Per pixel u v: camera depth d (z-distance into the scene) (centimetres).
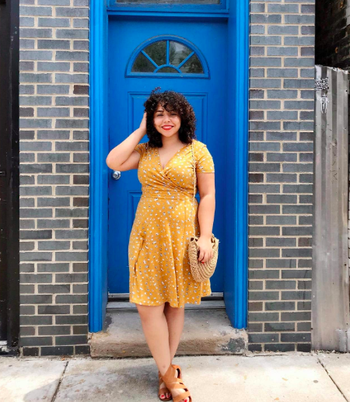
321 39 338
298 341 271
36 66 251
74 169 254
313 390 228
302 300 270
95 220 262
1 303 269
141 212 207
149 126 210
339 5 302
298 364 256
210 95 306
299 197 266
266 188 265
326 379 239
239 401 217
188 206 205
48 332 259
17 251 261
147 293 204
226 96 301
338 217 275
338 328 276
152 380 236
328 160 273
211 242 205
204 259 200
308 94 263
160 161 206
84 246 257
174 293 201
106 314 296
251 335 269
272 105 263
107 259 306
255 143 263
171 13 293
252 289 267
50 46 251
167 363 214
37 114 252
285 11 261
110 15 290
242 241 269
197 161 207
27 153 253
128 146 207
